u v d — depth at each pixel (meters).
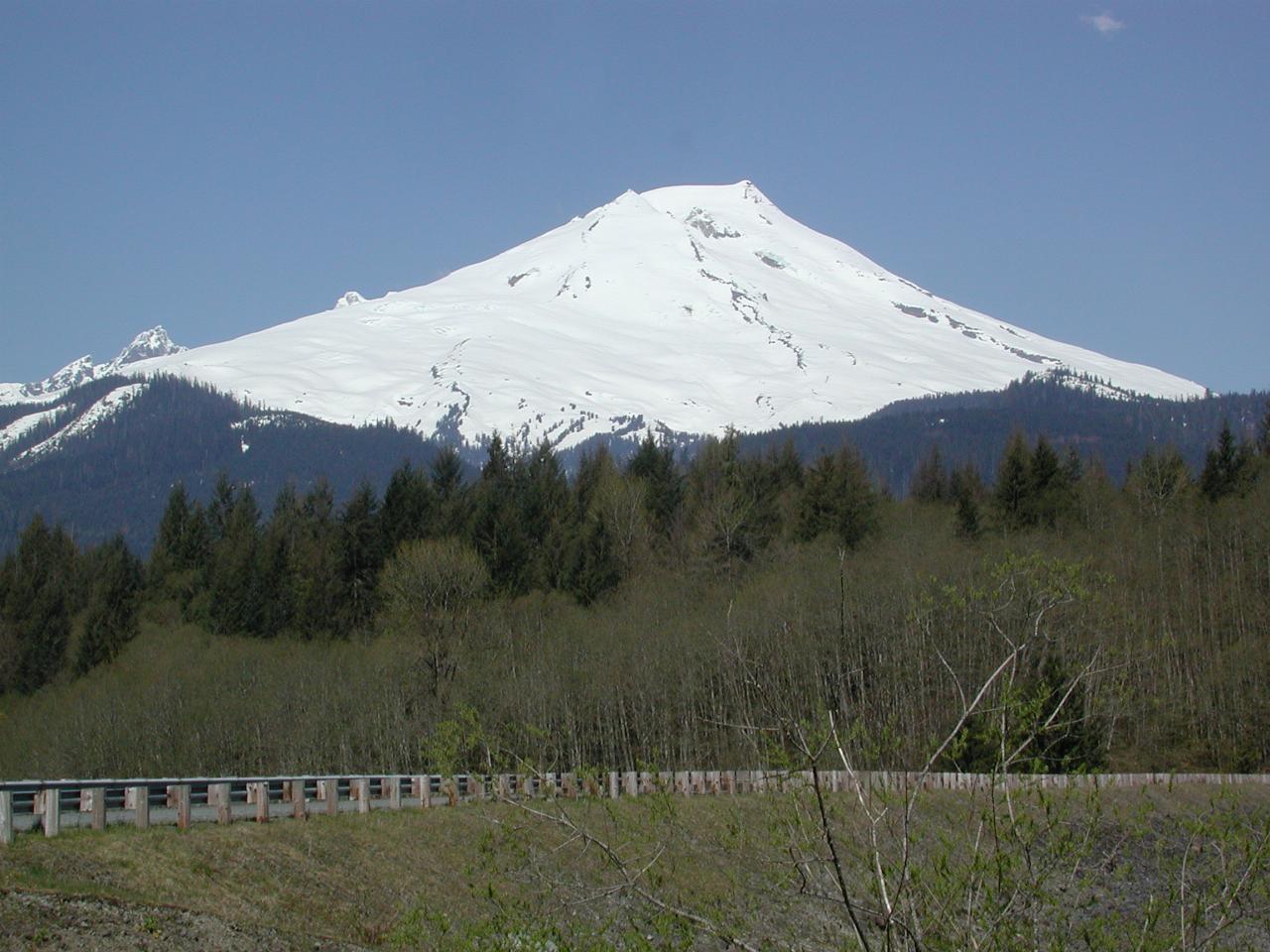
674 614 80.81
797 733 17.91
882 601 68.88
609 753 65.06
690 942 18.31
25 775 69.88
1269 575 74.94
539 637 79.25
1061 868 17.91
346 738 69.25
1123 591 54.66
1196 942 17.59
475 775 22.27
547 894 20.00
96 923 23.88
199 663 80.81
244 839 30.36
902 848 17.94
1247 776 52.38
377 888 30.17
